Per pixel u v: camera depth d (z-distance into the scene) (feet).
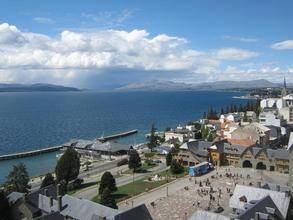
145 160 626.23
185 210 362.33
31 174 591.78
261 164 552.00
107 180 421.59
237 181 474.08
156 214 352.49
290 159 460.14
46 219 256.11
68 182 462.19
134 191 437.99
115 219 253.03
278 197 292.61
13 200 320.70
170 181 484.74
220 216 245.04
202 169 521.24
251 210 260.62
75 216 292.20
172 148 651.66
